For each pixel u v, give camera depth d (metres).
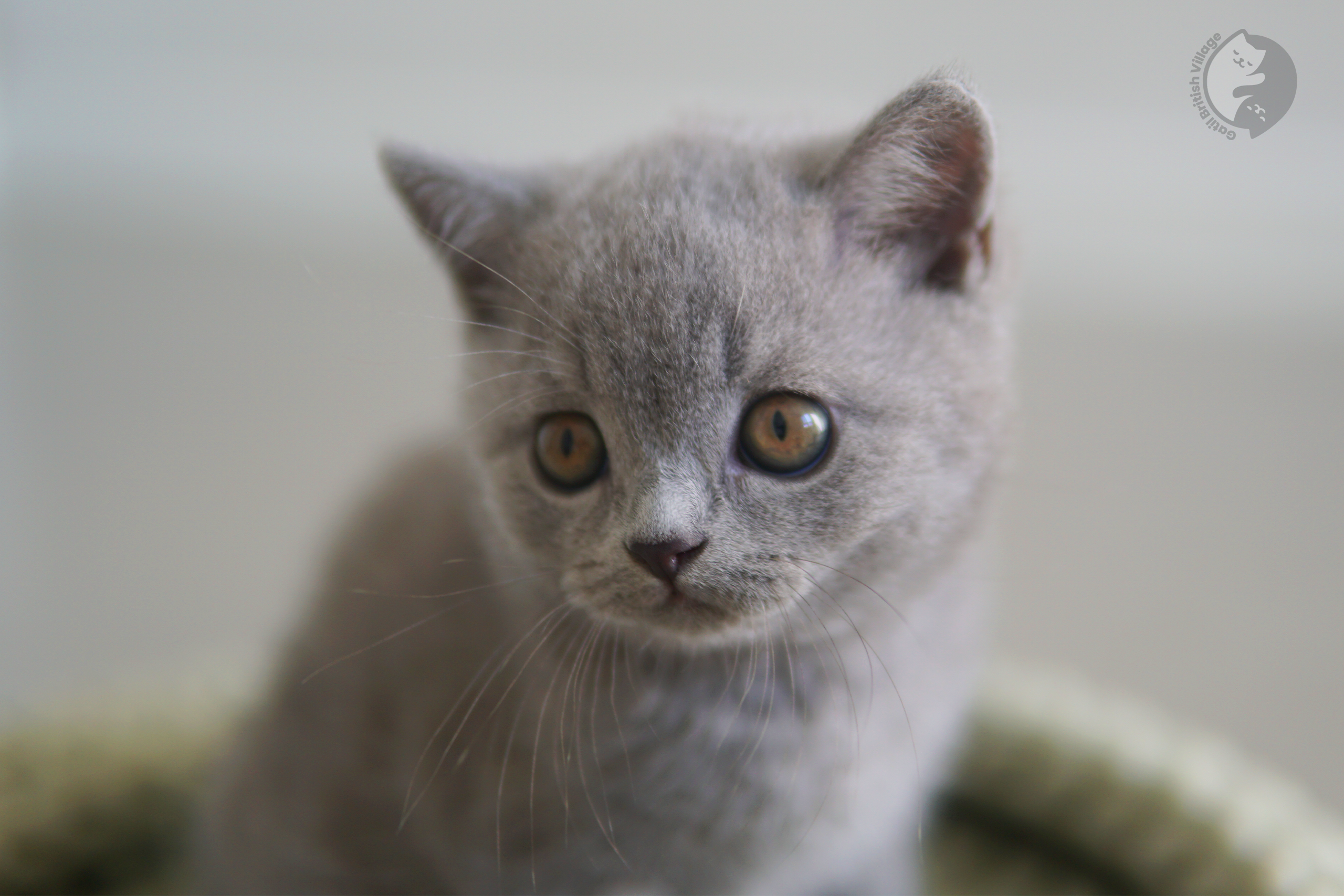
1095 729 0.34
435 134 0.56
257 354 0.57
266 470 0.52
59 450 0.54
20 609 0.47
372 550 0.30
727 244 0.24
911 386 0.24
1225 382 0.51
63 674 0.43
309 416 0.55
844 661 0.26
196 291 0.59
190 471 0.52
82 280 0.60
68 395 0.56
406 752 0.28
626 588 0.24
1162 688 0.39
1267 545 0.45
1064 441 0.49
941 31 0.51
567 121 0.56
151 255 0.62
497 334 0.26
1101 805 0.33
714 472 0.24
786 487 0.24
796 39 0.54
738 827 0.27
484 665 0.27
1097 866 0.33
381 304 0.54
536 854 0.26
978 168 0.24
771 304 0.24
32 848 0.34
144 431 0.54
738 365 0.23
